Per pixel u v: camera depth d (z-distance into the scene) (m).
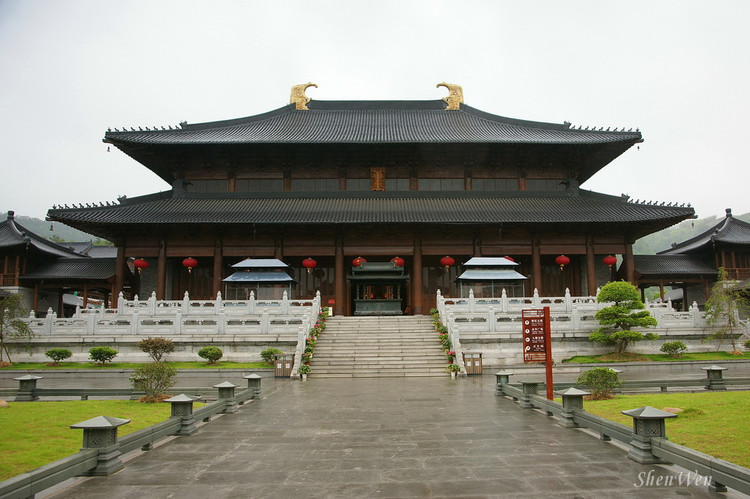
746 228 56.78
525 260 52.75
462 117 63.62
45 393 21.73
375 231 49.78
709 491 9.50
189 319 36.44
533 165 55.56
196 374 30.52
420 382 27.31
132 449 11.90
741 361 32.81
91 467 10.59
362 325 37.84
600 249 50.47
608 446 12.92
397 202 52.03
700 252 58.06
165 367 21.61
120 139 49.47
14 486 8.25
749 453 11.56
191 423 14.92
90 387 26.27
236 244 49.44
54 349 34.19
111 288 54.03
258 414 17.98
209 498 9.34
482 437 14.00
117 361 34.94
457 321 37.41
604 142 50.97
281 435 14.55
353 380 28.39
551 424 15.76
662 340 37.12
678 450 10.31
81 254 64.00
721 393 21.02
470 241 49.94
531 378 28.12
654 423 11.52
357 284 49.94
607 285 36.44
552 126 58.31
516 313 38.28
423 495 9.38
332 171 54.88
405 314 52.81
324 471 10.98
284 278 42.62
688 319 37.91
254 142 50.59
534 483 10.00
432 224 48.69
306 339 33.03
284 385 26.58
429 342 34.59
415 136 54.59
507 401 20.52
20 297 35.81
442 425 15.70
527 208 50.59
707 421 15.03
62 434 14.80
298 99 65.00
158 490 9.81
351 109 65.88
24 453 12.59
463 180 55.09
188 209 49.84
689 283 58.53
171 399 14.66
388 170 55.09
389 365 31.06
